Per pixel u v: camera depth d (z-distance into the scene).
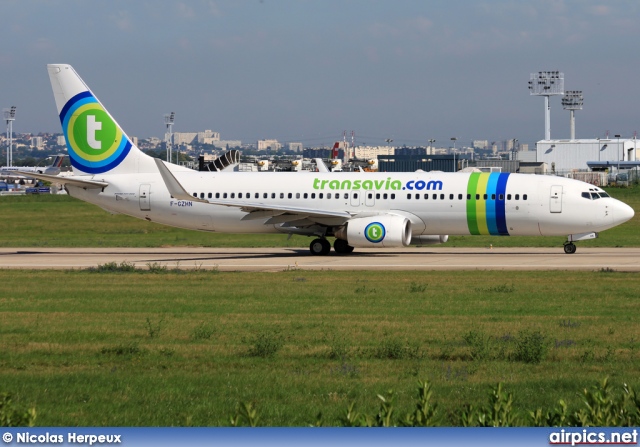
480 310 111.62
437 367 78.44
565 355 83.12
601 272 154.12
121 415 62.72
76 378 74.19
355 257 195.12
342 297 124.25
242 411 55.34
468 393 68.31
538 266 169.50
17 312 111.75
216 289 134.25
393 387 70.38
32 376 74.94
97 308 115.38
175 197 190.50
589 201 190.00
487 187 194.12
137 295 127.94
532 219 192.00
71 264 182.50
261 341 86.44
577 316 106.50
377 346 88.19
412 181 198.25
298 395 68.38
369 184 199.88
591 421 53.44
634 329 97.12
